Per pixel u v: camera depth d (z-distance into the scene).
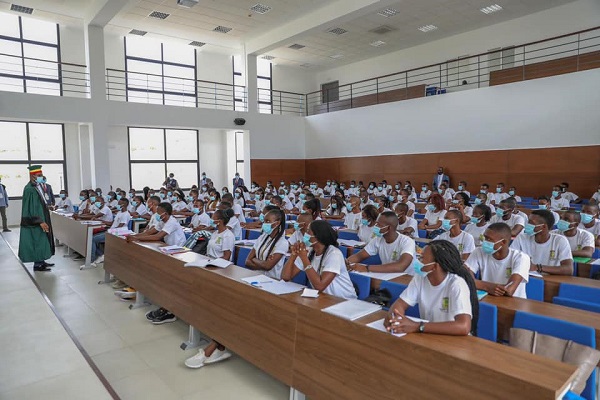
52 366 2.87
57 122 11.01
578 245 3.78
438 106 12.14
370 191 12.40
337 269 2.71
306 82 18.28
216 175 15.69
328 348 2.12
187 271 3.37
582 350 1.87
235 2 10.74
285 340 2.38
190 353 3.30
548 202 6.85
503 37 12.59
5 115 9.64
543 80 10.08
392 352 1.85
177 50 14.51
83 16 11.34
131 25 12.35
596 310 2.53
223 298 2.91
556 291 2.93
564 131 9.77
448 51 13.92
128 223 6.75
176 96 14.54
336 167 15.12
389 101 13.73
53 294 4.90
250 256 3.66
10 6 10.66
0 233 9.80
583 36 11.05
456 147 11.78
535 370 1.52
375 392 1.89
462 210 5.99
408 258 3.31
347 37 13.77
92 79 11.01
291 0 10.65
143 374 2.96
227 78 15.76
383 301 2.74
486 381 1.55
